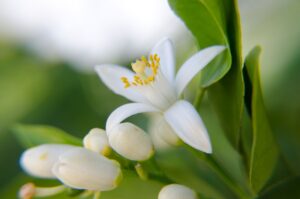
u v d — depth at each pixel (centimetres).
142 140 20
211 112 25
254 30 29
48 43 35
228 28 20
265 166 20
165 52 21
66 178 20
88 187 20
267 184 22
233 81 20
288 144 24
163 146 24
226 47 20
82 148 20
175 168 23
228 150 24
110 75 21
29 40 36
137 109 20
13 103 35
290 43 28
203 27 20
